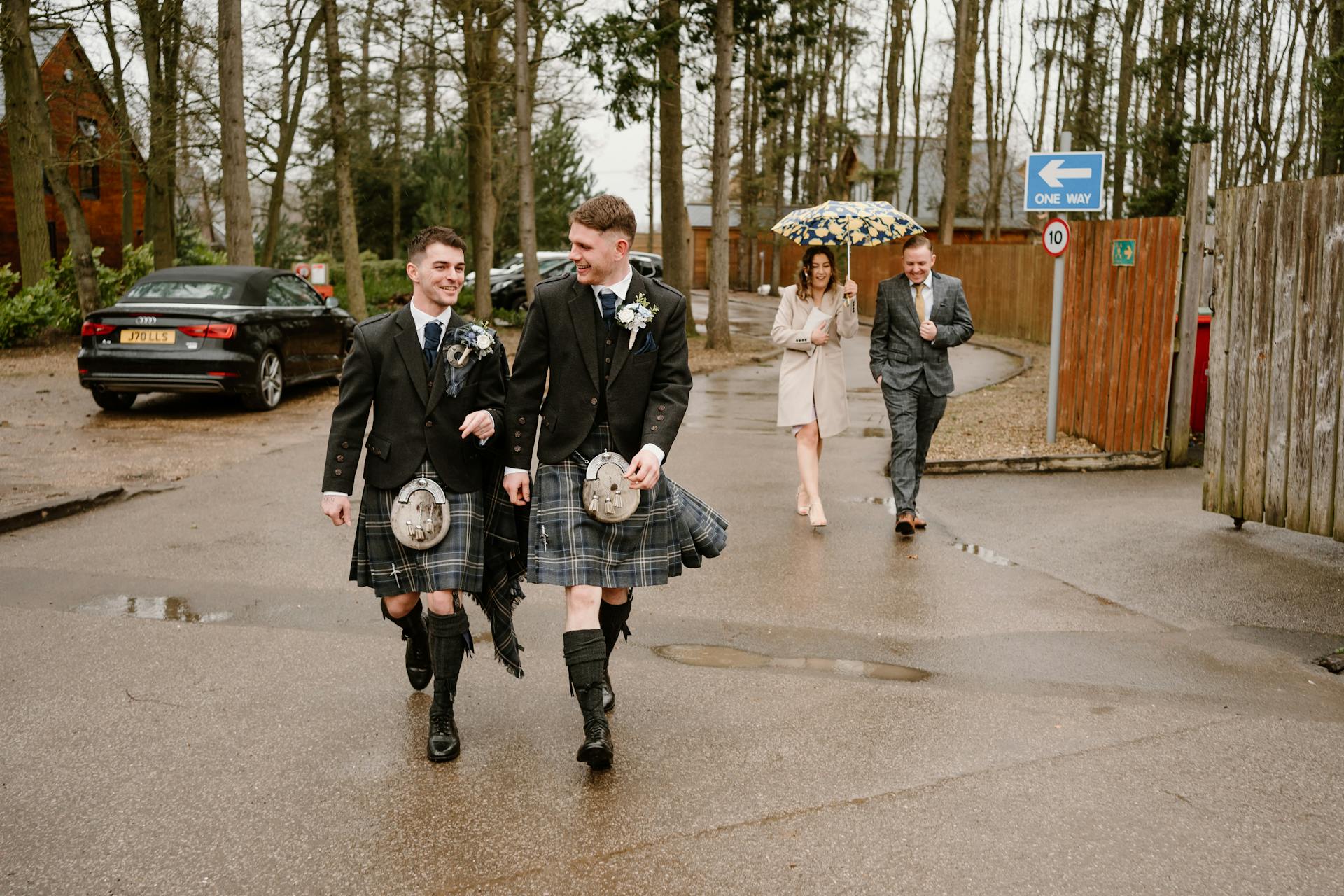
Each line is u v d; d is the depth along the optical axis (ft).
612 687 14.29
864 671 15.16
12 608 17.70
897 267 107.55
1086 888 9.73
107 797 11.37
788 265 156.56
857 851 10.34
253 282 42.42
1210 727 13.28
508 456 12.21
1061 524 23.67
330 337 46.42
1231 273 21.94
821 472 29.94
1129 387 30.37
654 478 11.53
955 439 33.73
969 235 163.84
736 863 10.12
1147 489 27.14
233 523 23.65
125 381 38.29
